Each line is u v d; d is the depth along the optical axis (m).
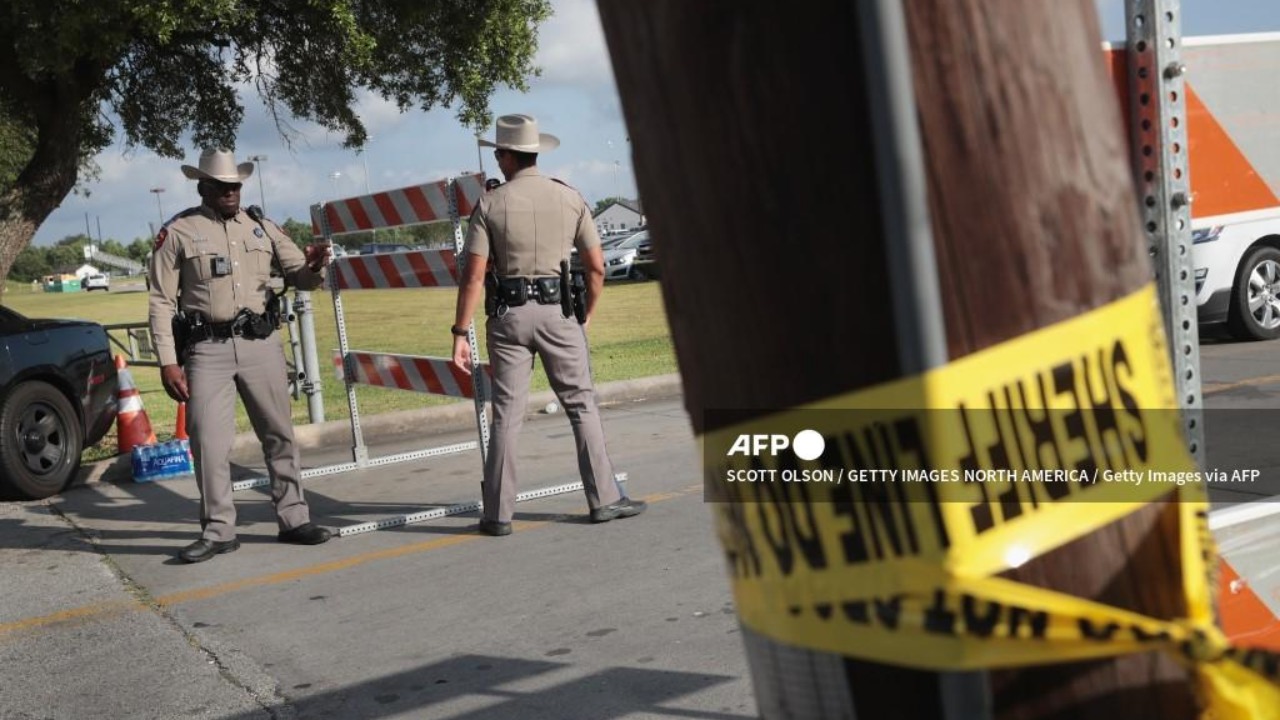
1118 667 0.81
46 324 7.95
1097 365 0.80
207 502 5.89
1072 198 0.79
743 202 0.77
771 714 0.89
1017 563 0.78
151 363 14.32
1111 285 0.81
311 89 13.55
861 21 0.72
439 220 6.55
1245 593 1.96
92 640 4.61
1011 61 0.76
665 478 7.01
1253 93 1.95
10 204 11.54
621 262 28.52
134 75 13.73
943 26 0.74
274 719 3.67
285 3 12.50
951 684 0.78
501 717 3.53
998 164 0.75
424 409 9.93
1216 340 10.87
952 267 0.75
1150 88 1.76
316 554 5.80
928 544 0.76
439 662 4.08
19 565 5.91
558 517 6.16
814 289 0.76
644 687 3.67
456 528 6.13
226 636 4.57
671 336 0.88
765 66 0.74
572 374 5.86
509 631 4.36
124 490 7.84
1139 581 0.82
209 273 5.71
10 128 16.44
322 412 9.70
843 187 0.73
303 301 9.52
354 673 4.04
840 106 0.73
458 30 13.26
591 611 4.52
